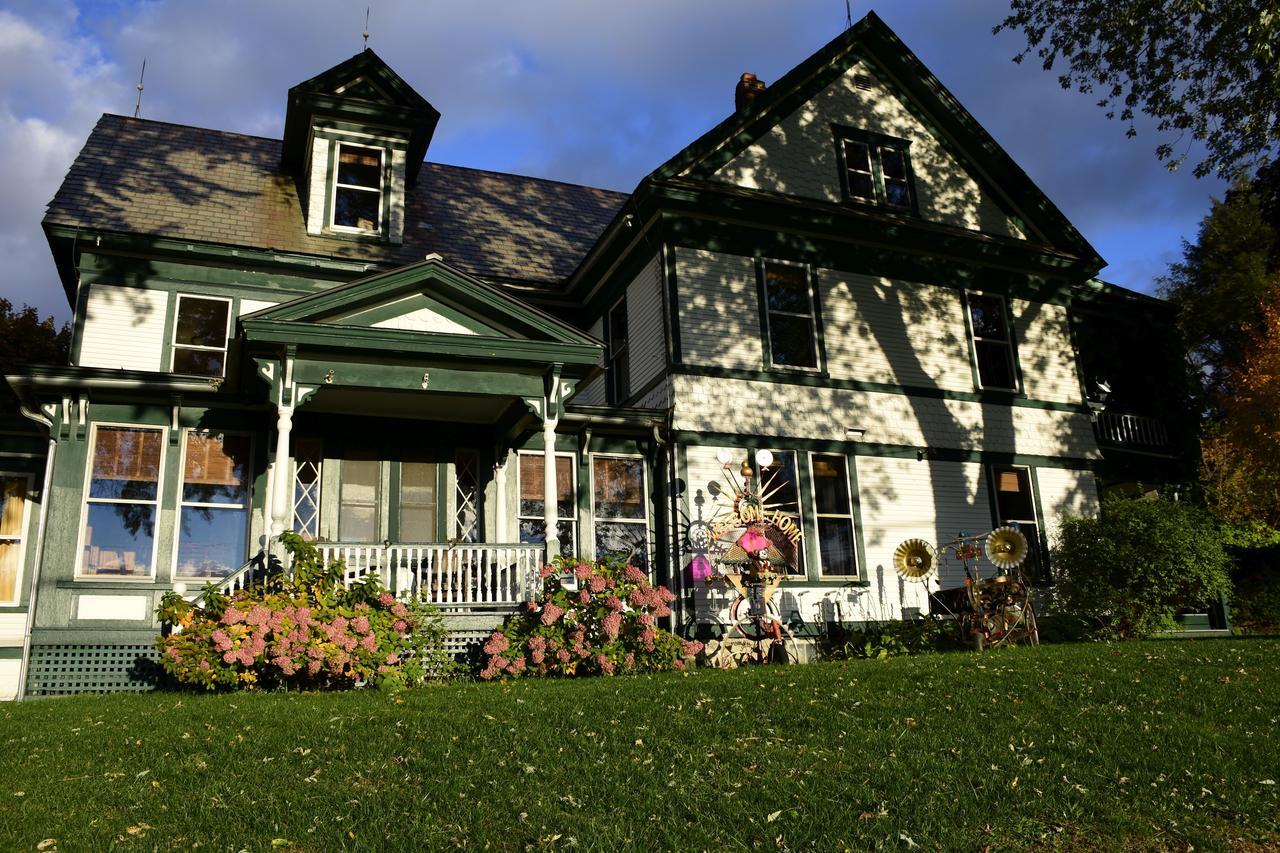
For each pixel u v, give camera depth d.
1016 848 5.23
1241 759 6.82
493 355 13.87
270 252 16.17
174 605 11.20
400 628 11.84
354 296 13.47
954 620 16.16
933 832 5.37
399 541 15.12
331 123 18.00
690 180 17.05
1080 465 19.44
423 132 18.75
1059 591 17.97
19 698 12.34
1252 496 29.75
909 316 18.50
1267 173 36.44
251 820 5.54
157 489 13.73
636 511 16.36
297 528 14.59
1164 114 18.08
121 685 12.74
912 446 17.83
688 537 15.67
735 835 5.30
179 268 15.98
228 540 13.99
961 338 18.91
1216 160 18.36
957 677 10.02
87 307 15.34
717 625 15.47
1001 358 19.34
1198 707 8.40
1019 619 15.55
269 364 13.01
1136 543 17.11
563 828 5.38
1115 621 17.19
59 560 12.92
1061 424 19.47
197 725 8.25
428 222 19.53
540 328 14.36
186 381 13.72
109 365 15.20
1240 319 35.88
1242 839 5.46
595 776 6.35
